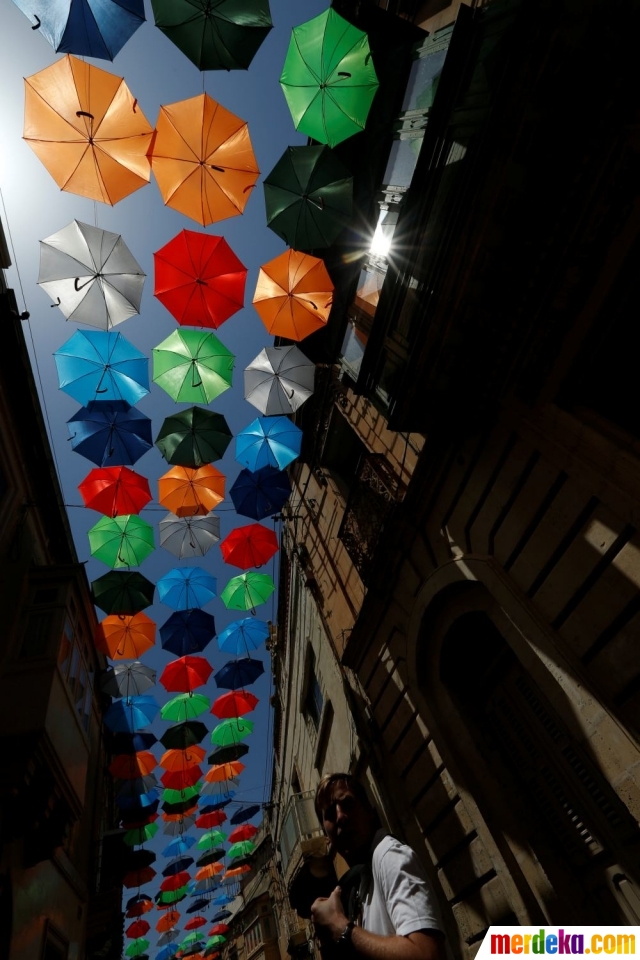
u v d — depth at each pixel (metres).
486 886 6.60
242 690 15.48
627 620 4.99
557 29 5.06
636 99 4.86
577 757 5.82
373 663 9.73
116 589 11.07
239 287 7.77
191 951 33.22
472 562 6.96
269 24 6.00
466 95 6.40
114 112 5.91
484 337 6.63
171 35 5.89
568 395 5.91
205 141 6.40
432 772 7.75
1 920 8.54
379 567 9.18
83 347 8.15
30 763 9.03
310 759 16.09
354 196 9.59
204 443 9.72
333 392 13.46
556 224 5.62
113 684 13.70
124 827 19.45
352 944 1.55
